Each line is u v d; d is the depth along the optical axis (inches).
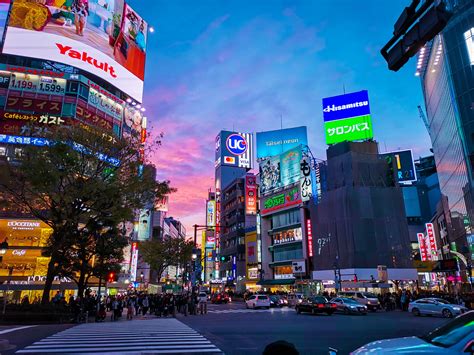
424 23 257.8
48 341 522.9
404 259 1844.2
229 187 3499.0
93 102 2012.8
